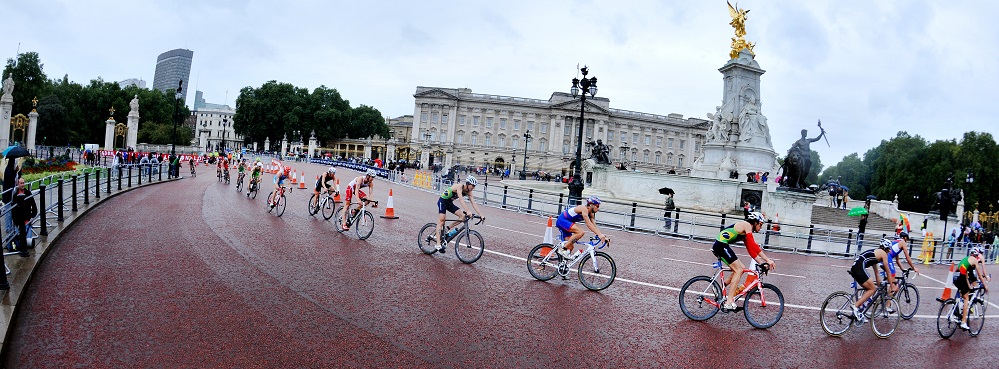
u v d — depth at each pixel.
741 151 47.84
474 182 13.27
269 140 135.62
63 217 14.67
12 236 10.30
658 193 40.47
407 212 23.73
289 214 19.70
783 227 31.00
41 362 6.21
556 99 145.62
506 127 142.25
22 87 89.88
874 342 9.72
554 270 11.89
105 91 108.94
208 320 7.83
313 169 62.88
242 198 24.38
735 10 49.72
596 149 49.56
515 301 10.02
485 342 7.78
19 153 13.27
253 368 6.38
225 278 10.10
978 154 74.69
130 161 47.88
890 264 10.87
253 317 8.09
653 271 14.40
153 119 115.75
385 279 10.86
